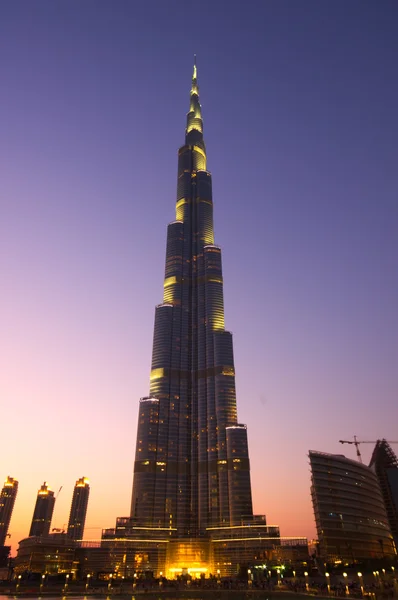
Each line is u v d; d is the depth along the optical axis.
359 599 115.75
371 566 193.00
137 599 146.62
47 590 168.62
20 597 150.25
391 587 141.50
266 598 138.50
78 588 171.12
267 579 183.62
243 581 187.00
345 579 151.12
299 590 146.12
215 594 150.75
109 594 154.88
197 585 177.75
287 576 196.62
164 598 147.25
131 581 194.50
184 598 146.88
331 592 131.38
